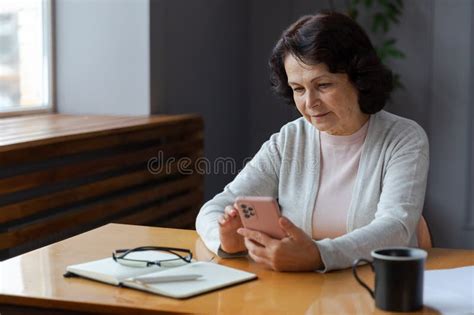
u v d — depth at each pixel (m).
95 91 4.38
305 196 2.28
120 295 1.73
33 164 3.32
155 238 2.28
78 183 3.60
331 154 2.27
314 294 1.74
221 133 5.19
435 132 5.15
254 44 5.52
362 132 2.24
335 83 2.09
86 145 3.40
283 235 1.92
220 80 5.16
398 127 2.22
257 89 5.54
